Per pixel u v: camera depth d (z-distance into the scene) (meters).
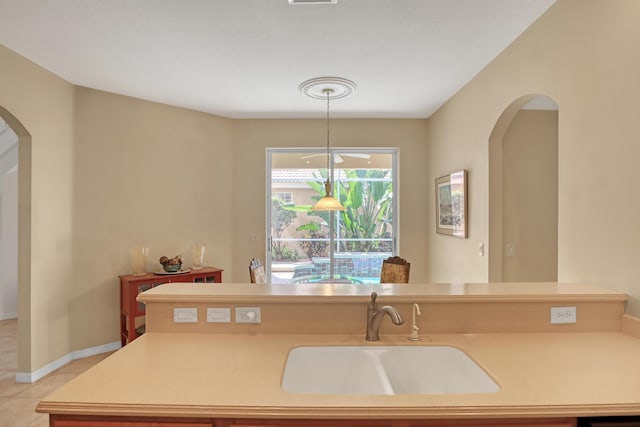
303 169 4.35
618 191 1.52
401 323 1.32
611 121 1.55
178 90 3.29
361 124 4.21
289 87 3.20
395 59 2.63
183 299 1.52
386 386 1.27
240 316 1.53
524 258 2.97
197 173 3.92
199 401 0.98
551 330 1.53
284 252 4.34
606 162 1.58
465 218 3.08
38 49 2.50
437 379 1.39
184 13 2.04
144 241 3.58
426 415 0.94
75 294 3.17
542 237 2.98
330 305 1.53
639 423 0.95
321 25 2.17
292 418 0.95
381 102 3.62
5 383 2.72
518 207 2.98
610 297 1.51
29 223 2.74
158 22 2.14
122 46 2.45
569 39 1.80
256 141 4.21
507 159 2.99
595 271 1.66
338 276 4.36
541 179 3.00
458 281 3.29
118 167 3.41
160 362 1.23
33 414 2.31
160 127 3.67
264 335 1.51
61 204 3.03
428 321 1.53
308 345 1.41
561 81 1.86
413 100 3.55
